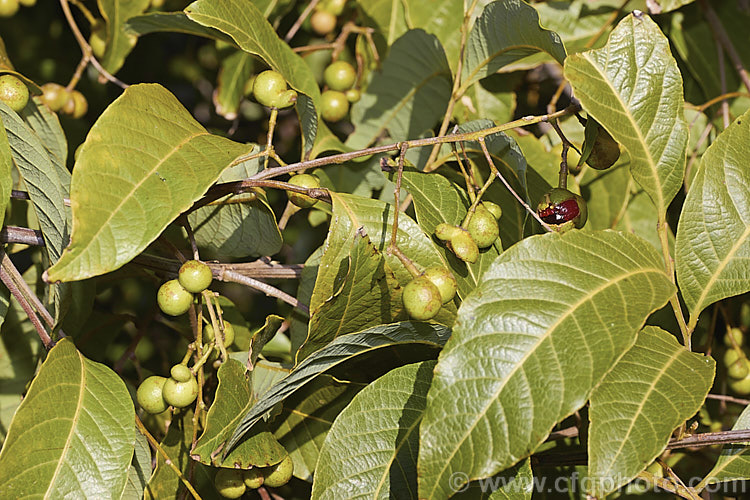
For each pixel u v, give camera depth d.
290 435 0.63
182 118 0.58
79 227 0.54
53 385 0.58
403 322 0.58
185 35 0.99
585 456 0.63
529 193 0.63
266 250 0.67
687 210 0.60
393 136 0.72
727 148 0.60
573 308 0.55
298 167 0.60
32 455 0.57
